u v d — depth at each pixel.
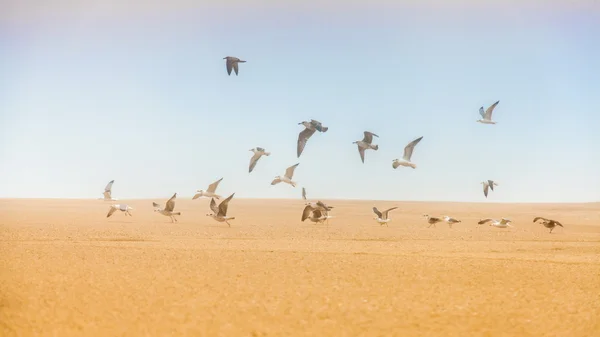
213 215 45.31
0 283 28.70
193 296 26.61
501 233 70.69
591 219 105.56
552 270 35.41
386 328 22.09
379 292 27.97
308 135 25.05
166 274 32.16
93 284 28.98
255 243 51.94
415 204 150.88
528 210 132.50
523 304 25.89
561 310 24.88
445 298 26.88
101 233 60.53
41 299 25.42
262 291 27.83
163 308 24.41
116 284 29.08
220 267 34.88
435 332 21.73
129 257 39.16
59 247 45.03
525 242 58.41
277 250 44.62
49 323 22.02
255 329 21.80
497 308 25.11
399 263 37.53
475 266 36.62
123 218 88.62
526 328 22.33
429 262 38.25
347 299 26.34
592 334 21.64
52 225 71.38
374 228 74.81
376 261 38.31
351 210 122.94
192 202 145.88
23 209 114.12
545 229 79.81
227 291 27.75
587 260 41.28
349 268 35.03
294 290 28.17
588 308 25.22
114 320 22.56
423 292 28.12
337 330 21.78
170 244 49.44
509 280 31.72
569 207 141.38
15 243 48.22
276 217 97.94
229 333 21.31
